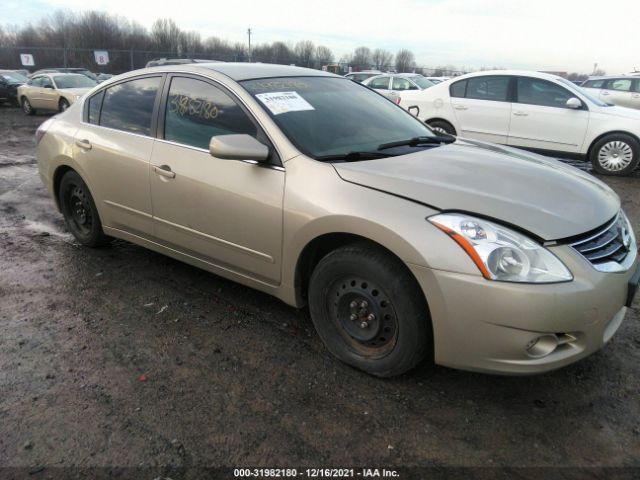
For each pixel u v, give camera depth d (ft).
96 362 9.40
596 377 9.05
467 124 29.43
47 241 15.64
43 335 10.28
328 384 8.83
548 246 7.50
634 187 24.63
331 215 8.52
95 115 13.50
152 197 11.71
